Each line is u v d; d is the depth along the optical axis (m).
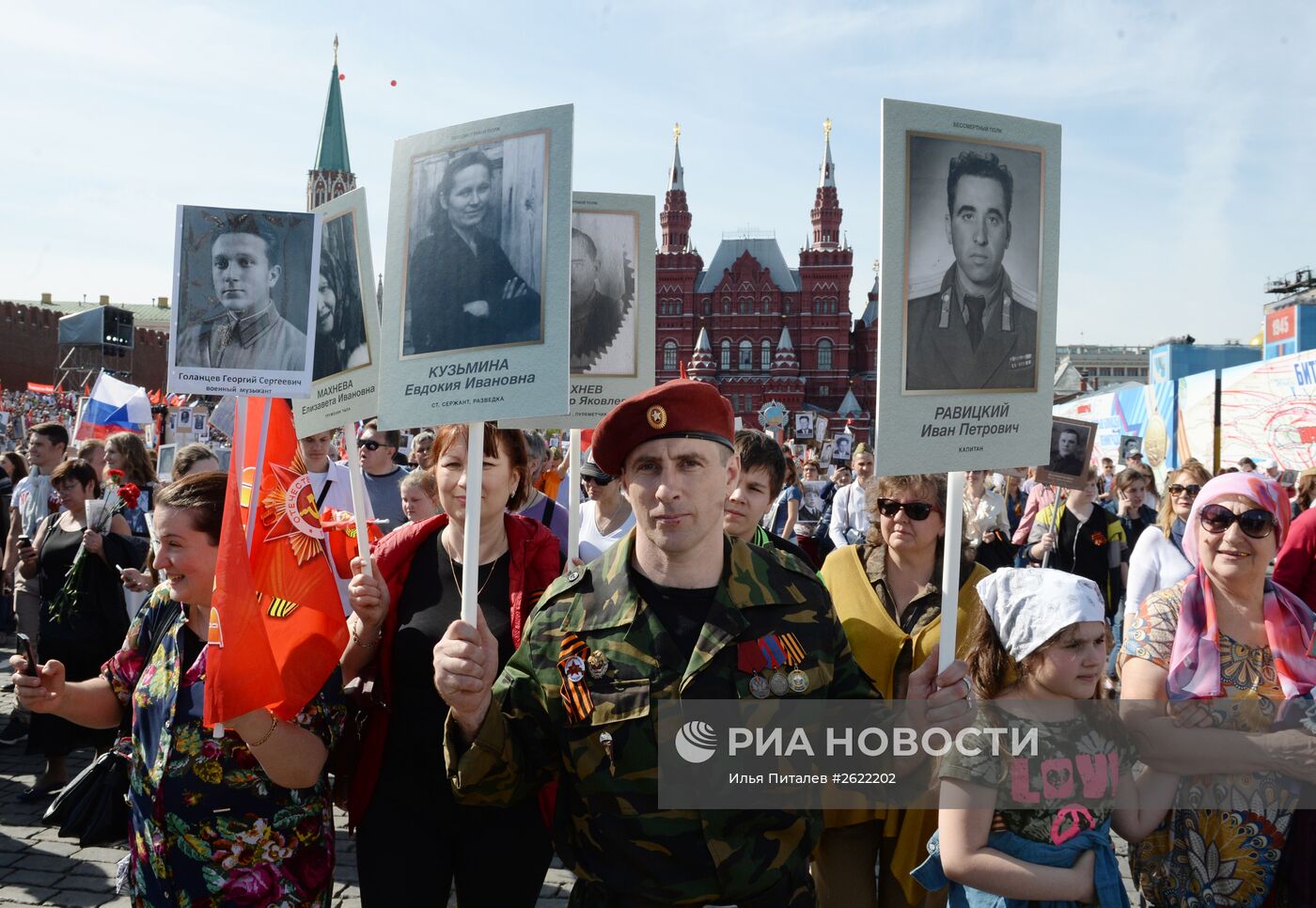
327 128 95.62
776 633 2.31
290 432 2.97
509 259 2.54
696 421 2.28
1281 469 17.03
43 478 8.13
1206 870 2.85
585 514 6.09
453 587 3.25
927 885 2.71
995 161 2.63
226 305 2.80
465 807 3.04
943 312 2.58
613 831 2.23
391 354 2.66
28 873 4.97
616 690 2.25
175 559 2.67
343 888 4.88
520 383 2.48
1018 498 11.56
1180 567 5.91
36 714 5.88
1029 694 2.60
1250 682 2.90
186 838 2.62
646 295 3.93
